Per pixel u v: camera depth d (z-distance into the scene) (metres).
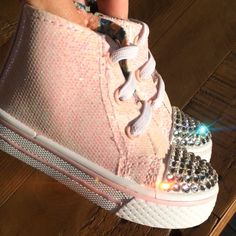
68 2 0.20
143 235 0.23
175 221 0.22
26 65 0.21
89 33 0.20
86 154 0.22
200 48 0.29
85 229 0.23
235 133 0.26
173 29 0.30
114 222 0.23
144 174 0.21
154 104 0.22
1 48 0.28
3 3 0.31
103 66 0.21
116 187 0.21
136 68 0.22
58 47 0.20
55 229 0.23
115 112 0.21
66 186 0.24
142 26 0.23
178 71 0.28
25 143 0.22
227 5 0.31
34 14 0.20
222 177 0.24
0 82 0.22
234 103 0.27
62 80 0.20
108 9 0.22
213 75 0.28
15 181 0.24
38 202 0.23
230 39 0.30
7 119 0.22
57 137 0.22
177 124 0.23
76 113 0.21
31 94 0.21
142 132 0.21
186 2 0.31
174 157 0.22
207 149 0.24
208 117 0.26
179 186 0.21
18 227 0.23
